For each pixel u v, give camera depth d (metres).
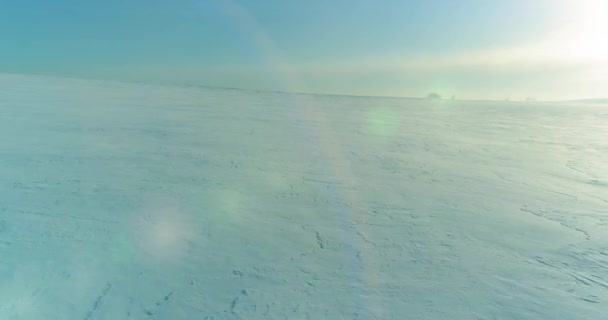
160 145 8.23
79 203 4.55
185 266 3.31
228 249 3.66
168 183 5.59
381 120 14.69
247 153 7.93
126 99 16.44
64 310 2.65
